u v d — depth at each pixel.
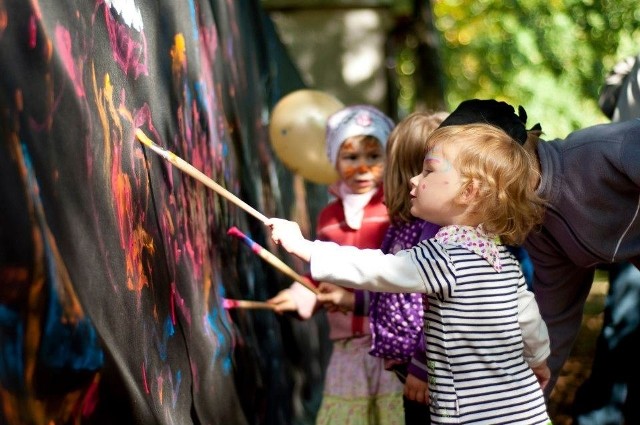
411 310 2.78
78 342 1.66
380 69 6.07
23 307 1.52
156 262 2.26
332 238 3.35
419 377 2.64
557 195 2.53
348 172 3.30
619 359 3.49
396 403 3.16
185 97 2.72
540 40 9.74
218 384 2.75
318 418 3.27
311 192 5.05
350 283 2.31
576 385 4.18
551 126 9.59
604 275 5.69
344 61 5.95
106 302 1.86
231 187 3.33
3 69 1.56
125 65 2.17
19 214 1.53
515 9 9.87
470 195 2.34
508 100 9.74
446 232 2.37
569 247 2.65
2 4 1.58
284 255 4.18
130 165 2.13
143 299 2.12
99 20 2.01
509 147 2.37
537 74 9.74
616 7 9.69
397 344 2.80
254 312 3.49
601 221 2.53
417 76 7.36
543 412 2.39
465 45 9.98
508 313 2.36
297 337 4.24
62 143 1.74
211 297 2.85
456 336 2.31
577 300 2.98
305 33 5.90
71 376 1.64
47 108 1.69
